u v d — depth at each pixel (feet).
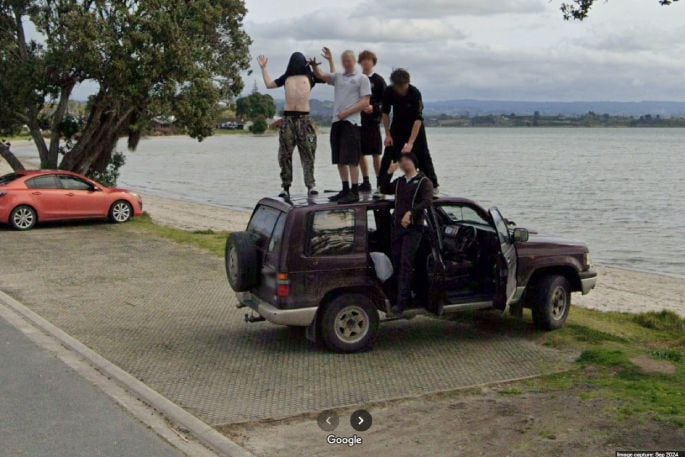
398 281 28.73
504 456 18.92
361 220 28.68
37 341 30.14
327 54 32.83
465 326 32.91
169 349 29.58
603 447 19.06
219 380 25.70
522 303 31.27
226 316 35.19
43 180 68.69
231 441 20.12
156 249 55.77
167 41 71.92
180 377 26.03
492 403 22.99
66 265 48.78
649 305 48.24
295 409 22.85
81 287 41.78
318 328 28.73
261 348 29.71
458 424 21.34
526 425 20.89
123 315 35.27
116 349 29.53
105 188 72.33
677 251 77.25
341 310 28.48
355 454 19.48
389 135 31.78
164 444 19.97
